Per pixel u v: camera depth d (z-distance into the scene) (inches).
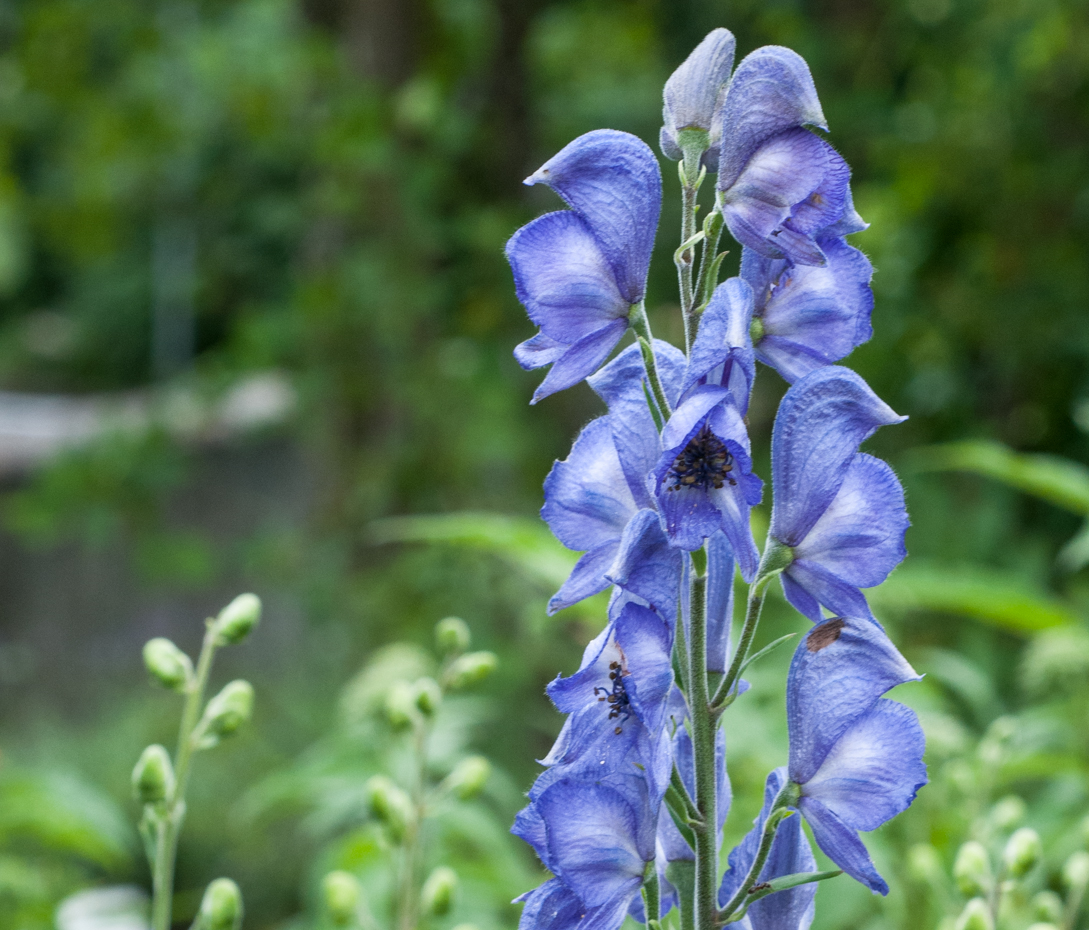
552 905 85.3
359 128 449.1
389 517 448.8
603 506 86.3
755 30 516.4
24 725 592.4
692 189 84.4
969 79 449.4
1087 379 409.4
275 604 714.2
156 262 1669.5
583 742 79.4
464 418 434.9
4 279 1705.2
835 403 83.1
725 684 82.1
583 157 85.0
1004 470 193.6
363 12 487.8
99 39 612.4
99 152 630.5
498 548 201.5
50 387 1734.7
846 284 87.6
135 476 536.1
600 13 560.7
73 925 218.5
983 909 121.4
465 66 496.1
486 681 317.4
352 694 216.5
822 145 81.7
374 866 170.1
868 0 485.4
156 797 128.3
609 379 87.0
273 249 705.0
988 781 159.3
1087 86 426.0
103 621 784.9
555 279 85.9
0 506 957.2
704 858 82.6
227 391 522.0
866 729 83.1
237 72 515.5
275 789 190.4
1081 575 347.3
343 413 485.4
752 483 75.0
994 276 415.2
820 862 147.9
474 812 178.9
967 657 248.2
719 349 77.0
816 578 84.5
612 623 78.4
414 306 450.6
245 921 377.7
